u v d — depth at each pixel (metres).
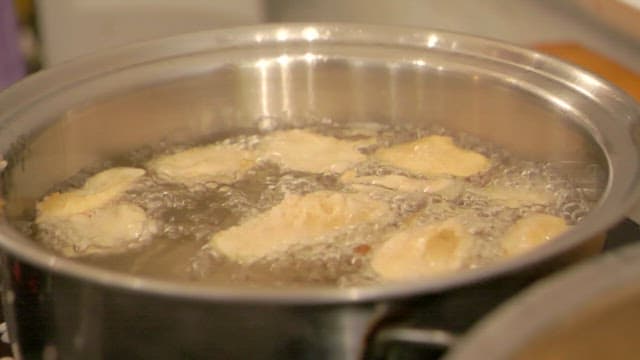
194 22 1.12
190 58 0.81
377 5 1.22
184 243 0.73
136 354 0.61
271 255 0.71
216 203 0.77
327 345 0.58
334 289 0.57
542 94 0.76
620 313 0.55
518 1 1.09
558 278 0.55
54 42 1.11
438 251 0.70
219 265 0.71
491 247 0.71
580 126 0.73
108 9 1.10
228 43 0.83
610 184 0.65
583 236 0.60
